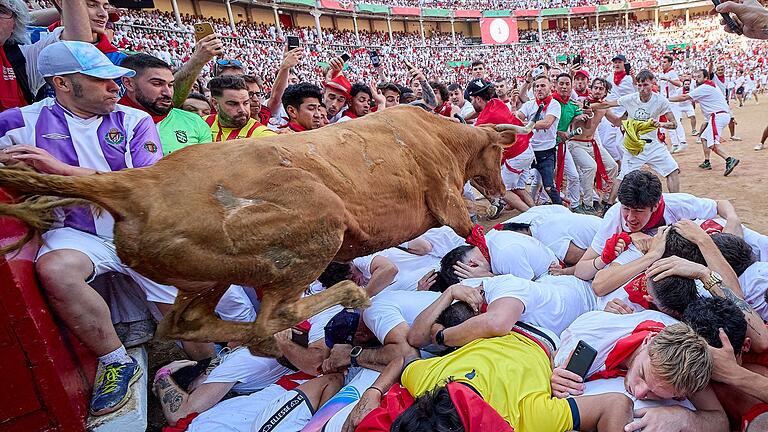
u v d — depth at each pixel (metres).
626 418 2.35
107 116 3.22
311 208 2.24
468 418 2.01
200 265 2.06
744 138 13.34
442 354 3.11
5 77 3.75
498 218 7.61
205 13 32.91
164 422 3.46
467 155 3.40
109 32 5.85
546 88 7.24
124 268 3.19
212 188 2.09
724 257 3.16
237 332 2.27
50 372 2.36
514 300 2.96
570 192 7.86
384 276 3.66
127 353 3.35
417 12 49.59
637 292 3.21
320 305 2.38
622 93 10.95
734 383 2.42
